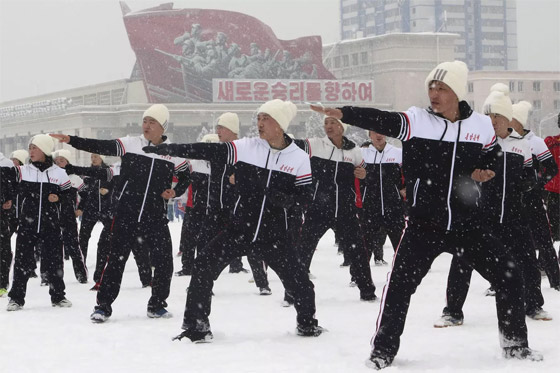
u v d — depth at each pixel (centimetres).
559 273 920
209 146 638
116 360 587
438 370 530
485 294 894
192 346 634
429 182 544
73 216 1153
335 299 901
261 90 9650
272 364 559
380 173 977
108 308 776
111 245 779
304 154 653
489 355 577
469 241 554
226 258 653
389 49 10562
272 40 9975
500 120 737
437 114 548
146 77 9569
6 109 11075
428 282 1016
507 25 18550
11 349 643
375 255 1297
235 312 820
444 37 10675
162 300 796
